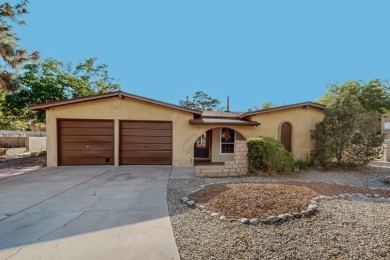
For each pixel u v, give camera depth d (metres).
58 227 3.80
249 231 3.58
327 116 10.61
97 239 3.37
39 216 4.32
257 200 4.71
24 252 3.00
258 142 9.01
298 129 11.91
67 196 5.70
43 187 6.66
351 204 4.80
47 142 10.61
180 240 3.32
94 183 7.19
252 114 11.66
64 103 10.43
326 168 10.52
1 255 2.93
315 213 4.21
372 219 3.95
